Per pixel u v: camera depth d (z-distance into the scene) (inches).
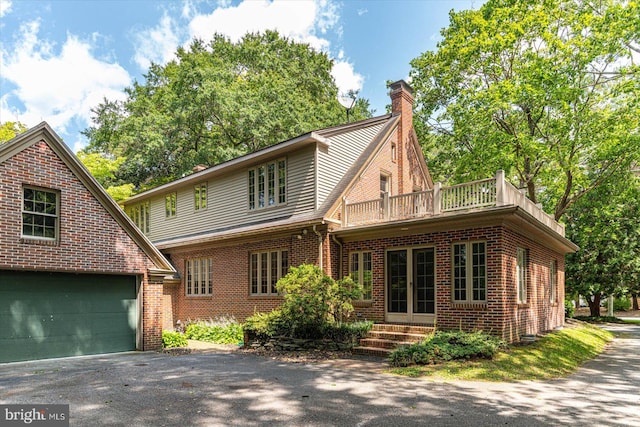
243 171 716.7
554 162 835.4
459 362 380.2
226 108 1148.5
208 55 1469.0
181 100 1191.6
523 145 753.0
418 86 952.9
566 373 380.2
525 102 754.8
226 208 738.2
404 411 250.2
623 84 720.3
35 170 422.0
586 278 1053.2
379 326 487.8
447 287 465.1
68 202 444.5
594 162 792.9
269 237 620.7
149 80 1509.6
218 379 333.1
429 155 1069.8
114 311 483.2
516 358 392.5
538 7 768.3
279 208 644.1
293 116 1266.0
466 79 869.8
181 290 773.9
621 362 456.1
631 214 1020.5
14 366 390.0
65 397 276.7
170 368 380.5
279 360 425.1
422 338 437.7
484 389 306.3
